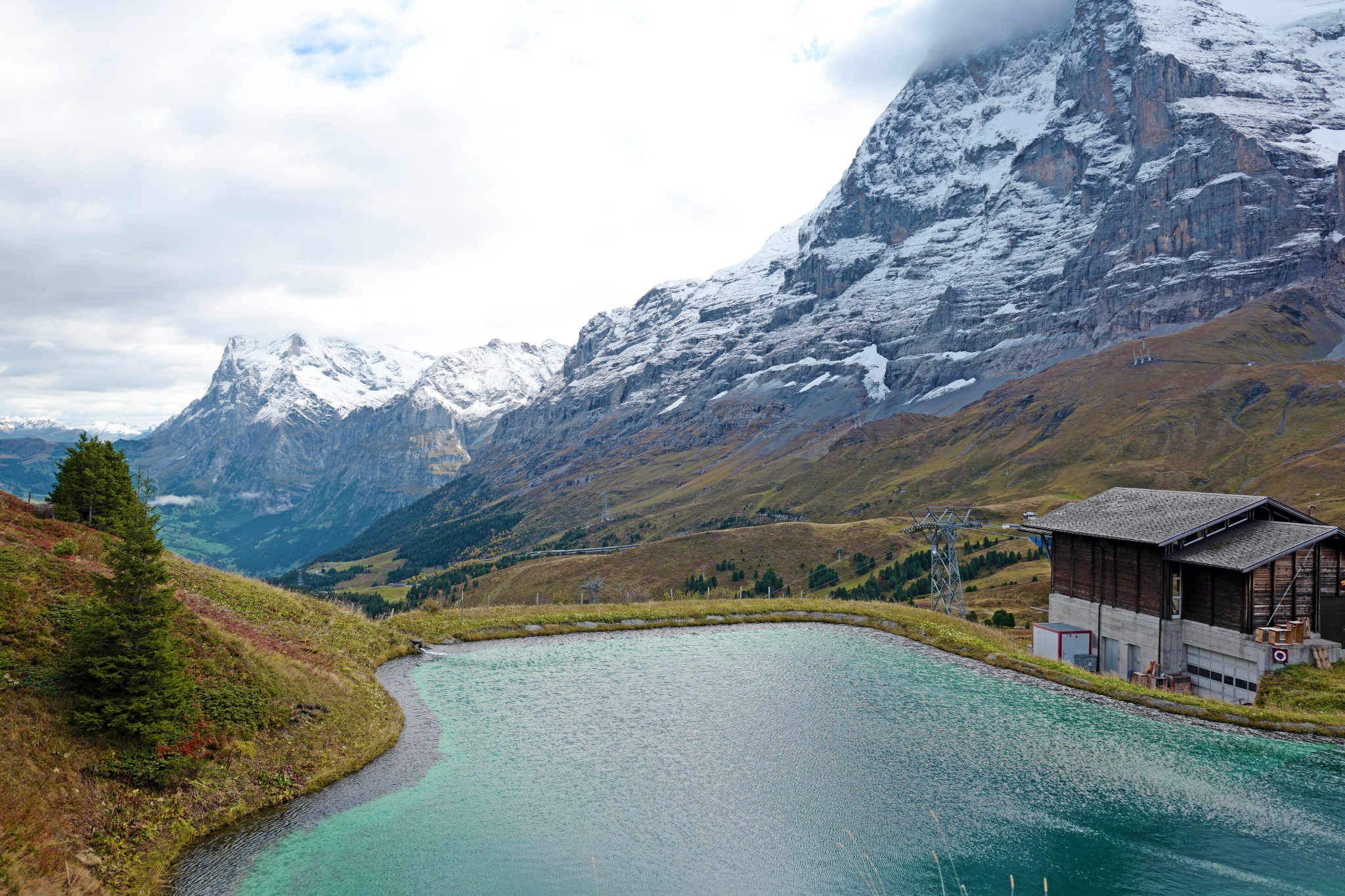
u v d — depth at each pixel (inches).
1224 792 1608.0
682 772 1673.2
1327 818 1504.7
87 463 2458.2
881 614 3085.6
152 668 1467.8
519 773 1658.5
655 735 1873.8
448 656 2503.7
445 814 1478.8
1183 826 1471.5
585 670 2384.4
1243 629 2349.9
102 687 1424.7
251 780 1505.9
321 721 1737.2
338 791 1560.0
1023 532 3191.4
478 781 1616.6
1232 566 2321.6
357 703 1893.5
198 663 1662.2
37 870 1129.4
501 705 2062.0
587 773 1665.8
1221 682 2433.6
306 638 2187.5
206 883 1243.8
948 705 2116.1
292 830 1409.9
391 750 1754.4
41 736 1326.3
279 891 1225.4
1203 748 1839.3
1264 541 2389.3
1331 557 2439.7
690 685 2262.6
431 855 1337.4
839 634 2883.9
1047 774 1684.3
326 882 1251.2
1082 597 2947.8
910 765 1726.1
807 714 2030.0
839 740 1855.3
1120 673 2723.9
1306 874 1314.0
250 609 2219.5
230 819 1418.6
